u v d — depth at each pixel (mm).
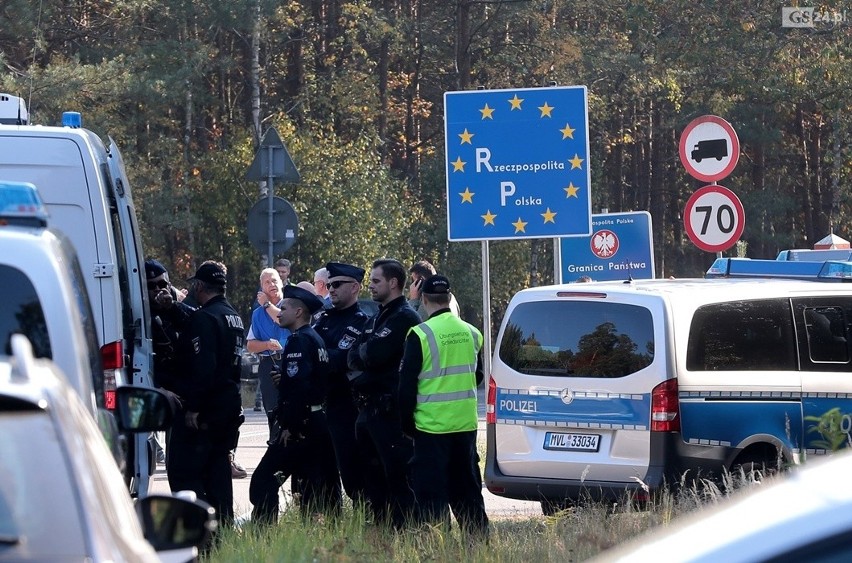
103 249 27031
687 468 32562
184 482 30891
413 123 164750
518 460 34625
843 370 34844
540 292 35125
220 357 31062
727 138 42125
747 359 33688
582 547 26344
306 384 31562
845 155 139125
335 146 114688
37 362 11375
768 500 8141
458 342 29812
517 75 155750
